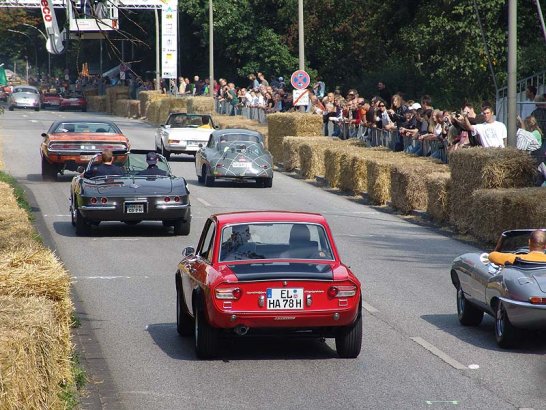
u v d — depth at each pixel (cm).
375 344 2172
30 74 19525
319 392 1766
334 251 2056
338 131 7031
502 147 3981
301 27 7462
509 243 2339
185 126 7312
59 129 5719
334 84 11900
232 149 5759
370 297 2744
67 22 2173
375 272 3164
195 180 6091
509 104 4128
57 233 3966
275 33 12325
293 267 1984
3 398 1198
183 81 12088
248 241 2050
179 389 1789
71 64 15988
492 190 3738
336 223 4403
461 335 2272
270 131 7506
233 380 1856
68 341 1698
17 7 2486
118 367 1962
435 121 5159
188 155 7788
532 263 2141
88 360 2023
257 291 1927
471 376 1883
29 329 1341
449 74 8819
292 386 1808
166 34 9931
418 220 4544
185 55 13450
